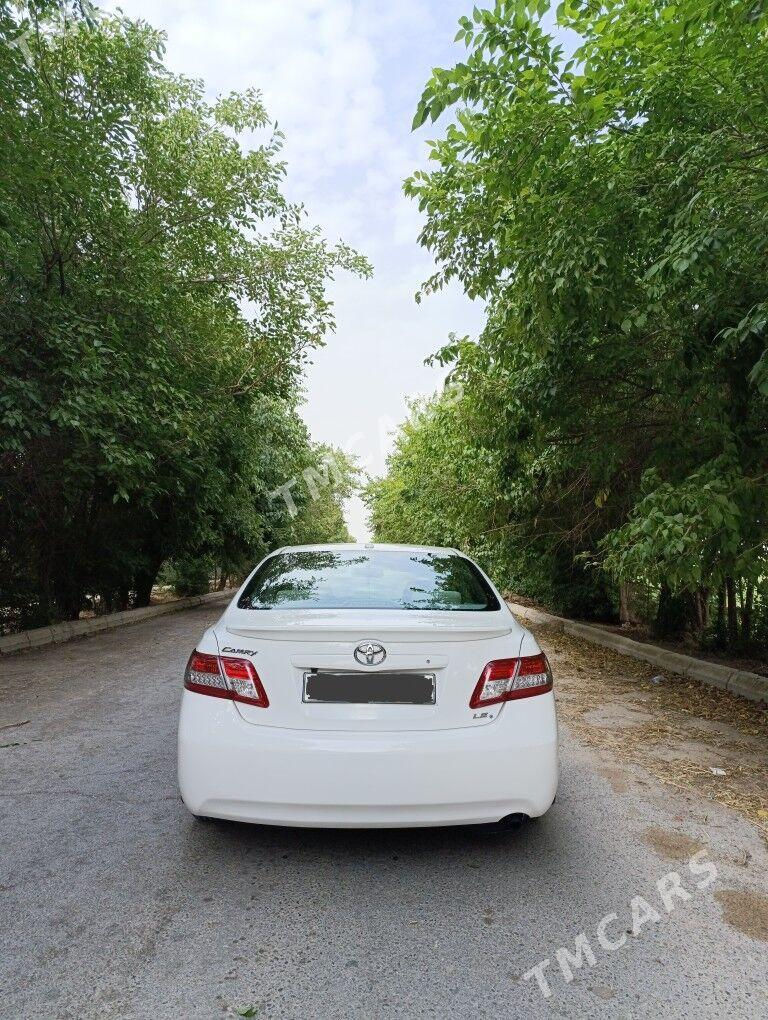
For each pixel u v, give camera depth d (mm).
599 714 5582
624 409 6672
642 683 6887
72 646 10359
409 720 2730
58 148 7371
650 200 4836
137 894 2658
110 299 8859
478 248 5945
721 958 2281
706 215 4254
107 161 8672
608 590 12016
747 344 4914
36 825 3301
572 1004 2051
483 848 3070
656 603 10953
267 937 2373
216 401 12055
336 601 3359
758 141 4297
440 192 5949
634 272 5355
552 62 4535
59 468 8953
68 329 7590
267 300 13117
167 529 16484
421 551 4125
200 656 2896
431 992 2096
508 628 3016
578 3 4469
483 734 2727
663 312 5371
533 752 2748
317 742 2664
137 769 4152
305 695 2758
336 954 2279
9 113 6652
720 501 4332
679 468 6164
